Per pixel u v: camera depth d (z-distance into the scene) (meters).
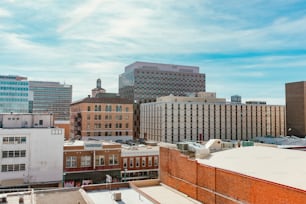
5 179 48.88
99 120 95.81
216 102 118.12
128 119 99.81
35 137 51.34
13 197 28.81
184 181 34.62
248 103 130.00
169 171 38.44
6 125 54.66
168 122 108.69
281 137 112.69
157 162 63.09
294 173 24.47
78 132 97.62
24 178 49.97
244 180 25.42
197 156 35.72
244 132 120.31
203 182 30.98
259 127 123.75
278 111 129.38
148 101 138.75
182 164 35.31
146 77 181.00
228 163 30.52
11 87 185.38
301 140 93.94
